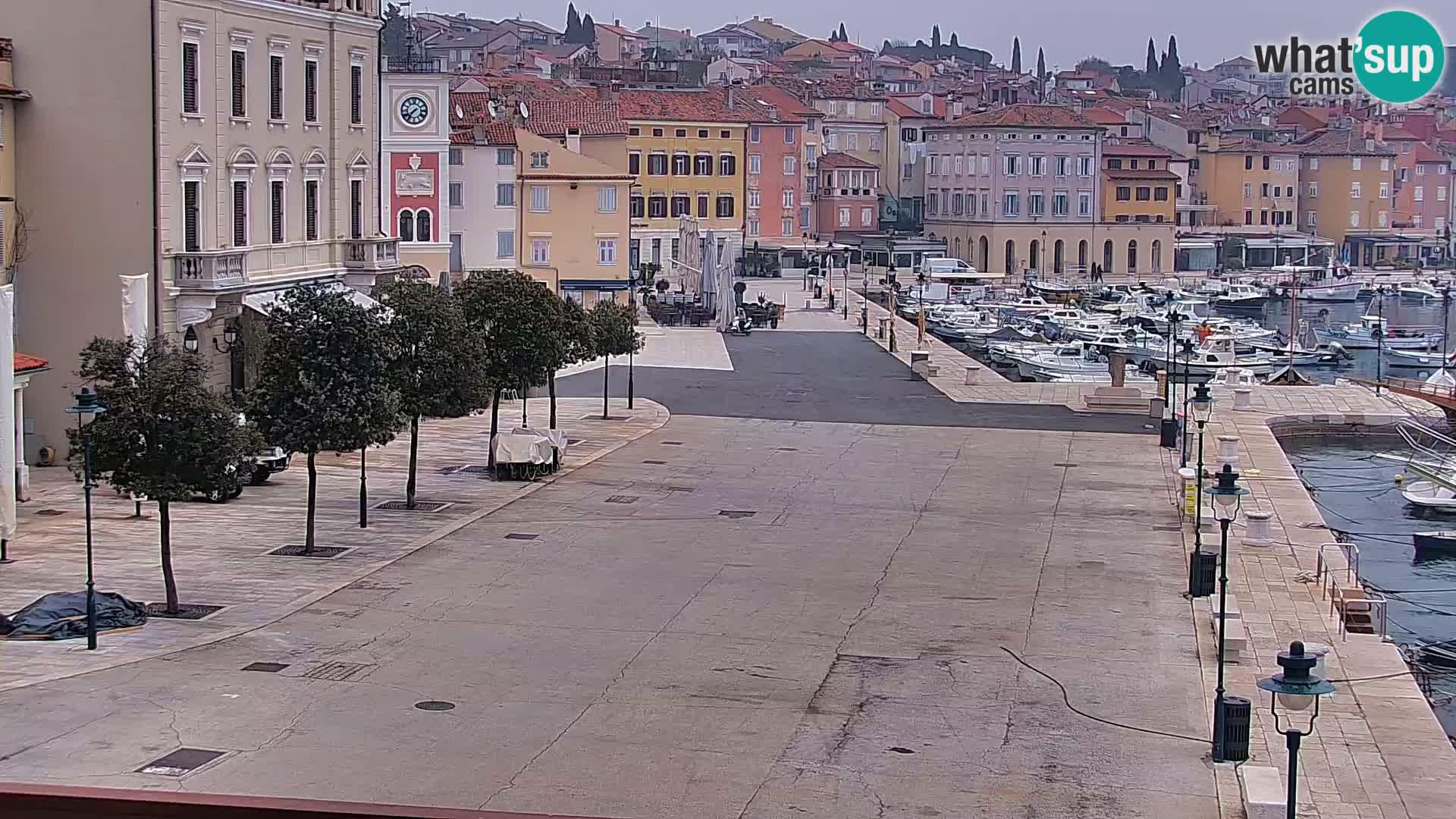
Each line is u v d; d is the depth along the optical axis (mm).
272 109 64188
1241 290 183250
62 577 40469
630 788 27234
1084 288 178500
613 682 33594
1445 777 28906
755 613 39875
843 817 26062
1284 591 43875
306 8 66375
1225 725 29281
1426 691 40969
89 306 56156
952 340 134875
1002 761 29172
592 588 42000
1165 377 82062
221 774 27219
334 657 34812
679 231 165000
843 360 105000
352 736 29562
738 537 49188
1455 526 63312
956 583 43656
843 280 182375
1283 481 63062
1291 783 23172
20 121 56000
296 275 65375
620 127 158000
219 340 61719
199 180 58531
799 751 29484
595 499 54875
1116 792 27688
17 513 48188
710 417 76375
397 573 42938
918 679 34438
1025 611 40656
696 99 186500
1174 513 54594
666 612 39719
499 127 125750
